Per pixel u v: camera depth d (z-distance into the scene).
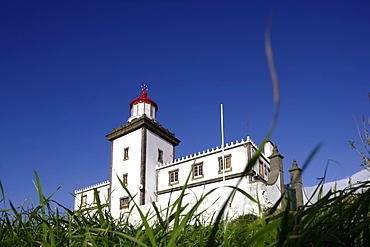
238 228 1.69
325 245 1.15
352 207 1.08
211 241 0.68
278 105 0.45
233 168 24.75
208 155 26.81
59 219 1.86
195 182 26.70
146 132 30.80
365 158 2.92
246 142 24.58
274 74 0.45
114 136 32.81
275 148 21.47
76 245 1.63
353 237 1.16
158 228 1.44
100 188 32.62
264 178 24.03
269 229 0.83
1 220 1.72
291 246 0.92
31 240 1.48
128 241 1.65
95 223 1.96
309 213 1.01
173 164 29.09
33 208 1.87
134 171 29.94
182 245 1.65
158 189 29.47
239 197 9.41
